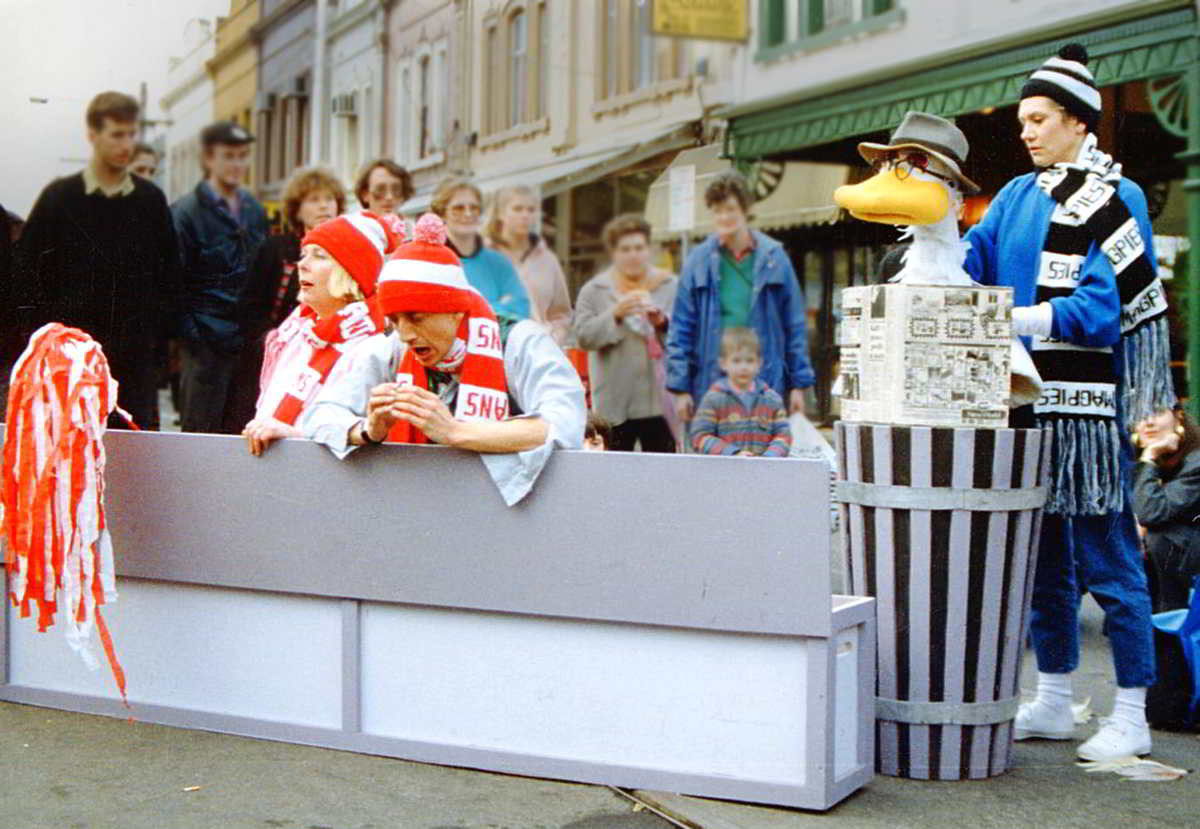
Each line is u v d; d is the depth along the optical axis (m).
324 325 3.93
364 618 3.69
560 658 3.48
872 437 3.54
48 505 3.77
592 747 3.47
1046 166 3.88
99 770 3.57
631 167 7.42
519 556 3.47
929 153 3.55
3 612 4.20
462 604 3.54
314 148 7.02
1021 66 6.35
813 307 7.44
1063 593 4.01
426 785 3.46
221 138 6.20
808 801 3.26
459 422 3.44
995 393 3.51
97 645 4.07
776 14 7.23
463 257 6.30
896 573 3.55
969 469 3.48
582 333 6.73
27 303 5.82
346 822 3.21
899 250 3.92
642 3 7.27
